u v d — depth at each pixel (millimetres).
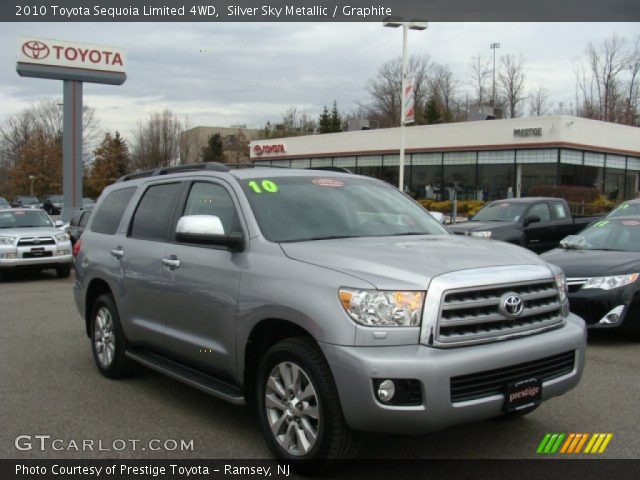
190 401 5672
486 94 84062
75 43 30281
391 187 5875
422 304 3697
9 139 89625
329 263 4051
